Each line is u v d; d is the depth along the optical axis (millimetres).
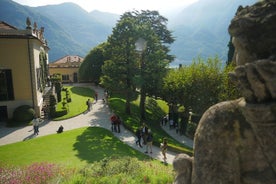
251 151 2807
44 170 14141
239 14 2832
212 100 28516
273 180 2641
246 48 2697
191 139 28219
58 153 19297
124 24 33375
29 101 32000
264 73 2342
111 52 34656
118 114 33219
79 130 26312
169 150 21641
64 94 47938
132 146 22672
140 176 12031
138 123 30281
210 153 3031
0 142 23906
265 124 2500
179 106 36094
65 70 70938
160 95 35438
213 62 29875
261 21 2549
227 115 2957
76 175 12094
